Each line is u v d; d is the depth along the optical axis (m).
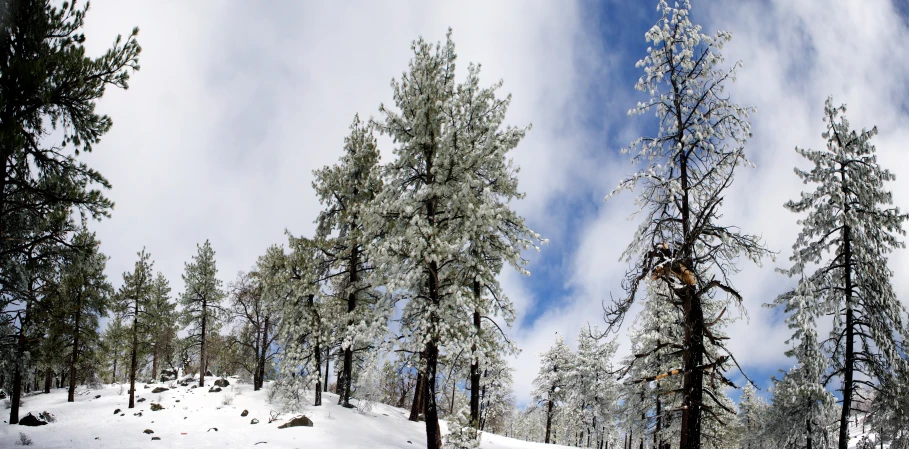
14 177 11.00
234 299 31.17
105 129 12.00
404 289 13.20
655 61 10.82
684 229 10.21
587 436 35.41
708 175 10.35
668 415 21.09
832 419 16.09
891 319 13.84
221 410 20.11
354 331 13.46
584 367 31.55
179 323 31.47
